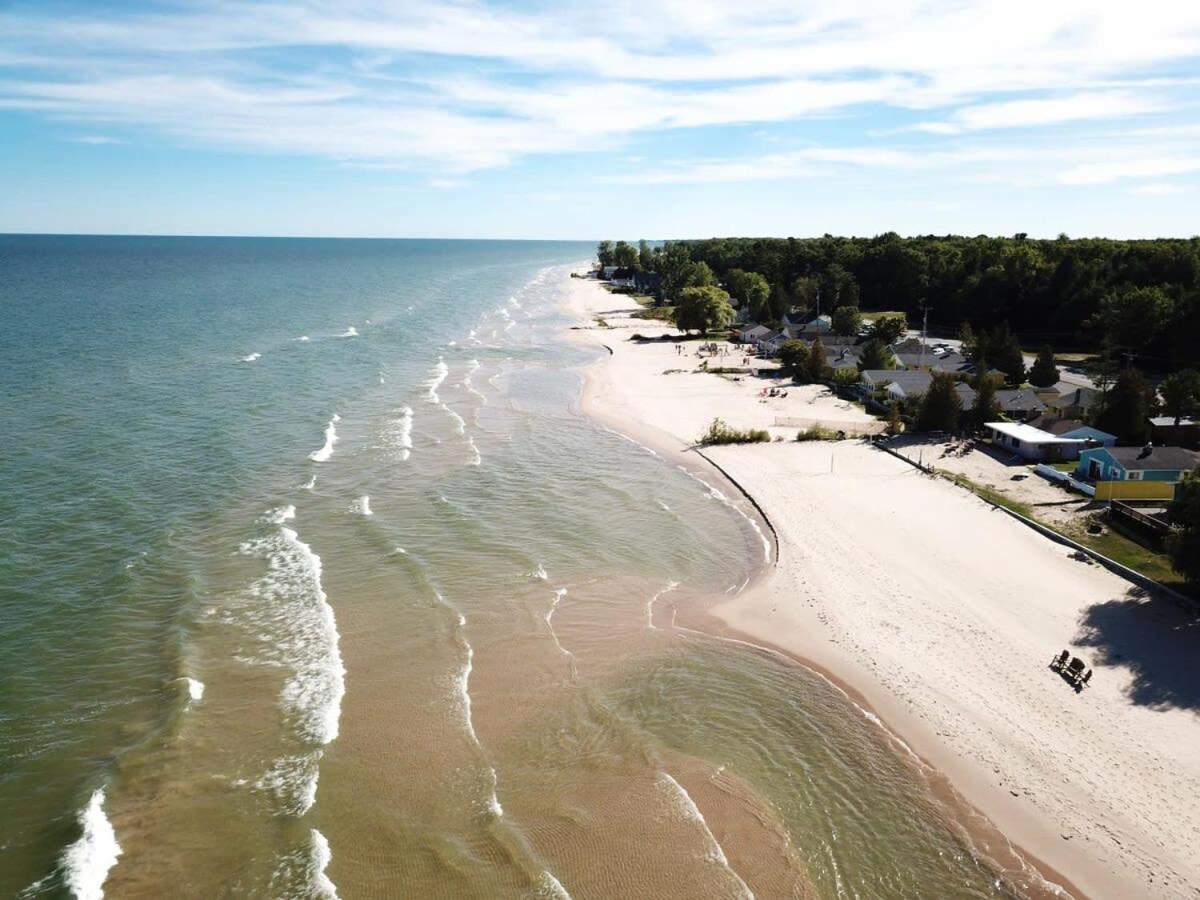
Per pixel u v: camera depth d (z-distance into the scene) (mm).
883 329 101438
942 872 22938
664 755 27625
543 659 33125
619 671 32625
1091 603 36594
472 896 21531
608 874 22516
